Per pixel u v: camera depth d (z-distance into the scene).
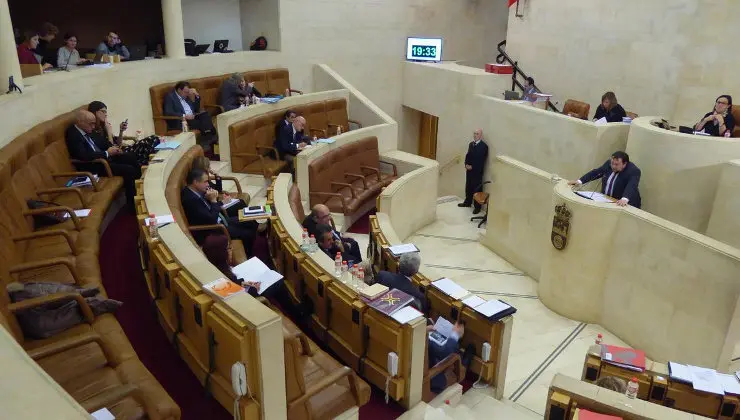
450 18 12.62
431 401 4.01
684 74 8.48
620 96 9.49
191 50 9.60
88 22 10.23
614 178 6.61
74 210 4.97
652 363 4.44
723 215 6.35
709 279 5.23
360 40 11.58
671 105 8.74
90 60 7.87
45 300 3.22
